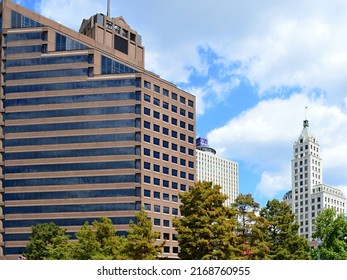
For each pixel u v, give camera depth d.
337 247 84.62
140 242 58.91
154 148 139.50
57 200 131.50
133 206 130.75
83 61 138.50
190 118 154.25
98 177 132.50
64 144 134.38
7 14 143.25
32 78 138.25
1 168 135.12
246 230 64.56
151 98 141.12
